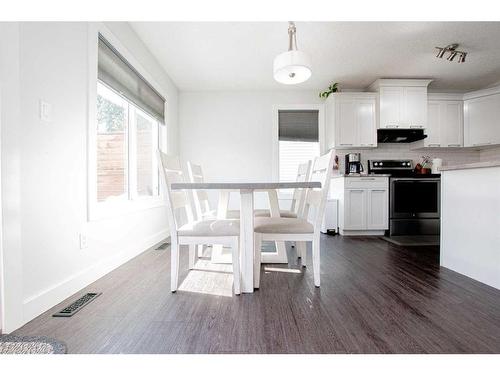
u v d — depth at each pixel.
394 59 3.46
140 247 2.82
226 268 2.27
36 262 1.46
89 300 1.64
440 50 3.18
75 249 1.79
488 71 3.84
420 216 3.78
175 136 4.31
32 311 1.41
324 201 1.82
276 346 1.16
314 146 4.57
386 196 3.81
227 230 1.73
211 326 1.33
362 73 3.88
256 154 4.52
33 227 1.44
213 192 4.50
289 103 4.52
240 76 3.95
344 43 3.07
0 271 1.25
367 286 1.87
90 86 1.95
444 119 4.21
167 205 1.75
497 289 1.81
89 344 1.18
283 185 1.67
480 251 1.96
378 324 1.35
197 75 3.91
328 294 1.73
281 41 3.01
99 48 2.14
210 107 4.52
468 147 4.30
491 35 2.91
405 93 4.04
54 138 1.61
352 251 2.92
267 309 1.51
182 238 1.76
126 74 2.60
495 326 1.34
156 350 1.14
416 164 4.41
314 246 1.87
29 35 1.42
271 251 2.92
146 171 3.45
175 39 2.96
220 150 4.52
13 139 1.30
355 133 4.07
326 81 4.16
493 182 1.86
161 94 3.61
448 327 1.32
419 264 2.42
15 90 1.31
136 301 1.62
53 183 1.59
